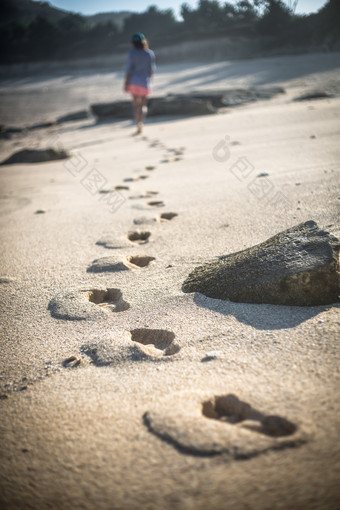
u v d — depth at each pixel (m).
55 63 65.19
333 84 14.70
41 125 15.10
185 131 8.82
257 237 2.65
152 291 2.16
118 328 1.86
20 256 2.90
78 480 1.09
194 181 4.48
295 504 0.95
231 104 12.66
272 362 1.47
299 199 3.25
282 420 1.18
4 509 1.04
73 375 1.57
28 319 2.04
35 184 5.62
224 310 1.87
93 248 2.89
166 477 1.06
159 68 42.34
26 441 1.25
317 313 1.74
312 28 31.23
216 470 1.05
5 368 1.66
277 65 26.25
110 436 1.22
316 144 5.40
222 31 42.88
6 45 68.62
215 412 1.31
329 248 1.88
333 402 1.23
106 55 62.94
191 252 2.59
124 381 1.49
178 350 1.66
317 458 1.05
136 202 3.96
